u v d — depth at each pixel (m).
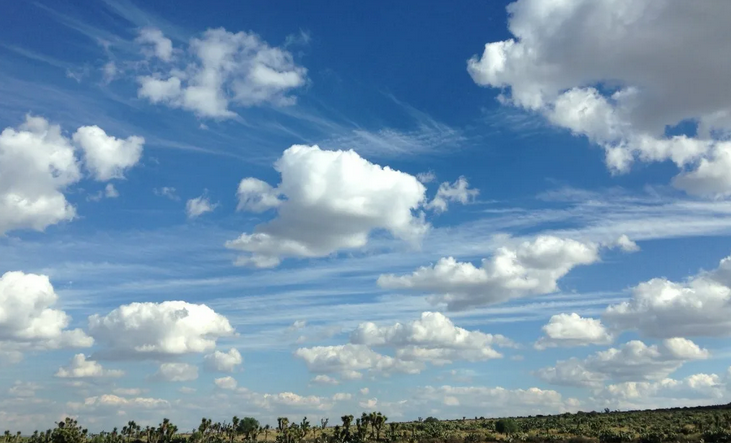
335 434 176.88
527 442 170.38
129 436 188.75
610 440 160.38
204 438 184.75
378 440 175.88
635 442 154.75
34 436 176.12
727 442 140.38
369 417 175.00
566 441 165.12
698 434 151.00
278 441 179.25
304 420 191.88
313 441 175.75
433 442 175.50
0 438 186.75
